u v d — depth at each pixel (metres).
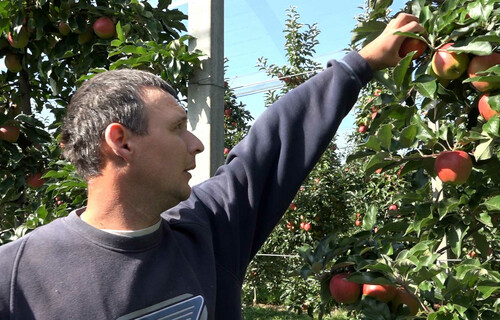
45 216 2.83
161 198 1.12
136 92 1.09
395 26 1.55
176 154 1.12
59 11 3.15
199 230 1.25
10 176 3.36
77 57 3.49
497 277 1.71
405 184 5.60
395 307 1.84
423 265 1.75
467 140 1.78
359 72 1.46
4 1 3.08
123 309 1.02
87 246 1.05
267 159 1.42
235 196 1.37
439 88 1.71
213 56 2.61
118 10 3.16
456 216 1.91
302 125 1.44
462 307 1.69
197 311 1.10
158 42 3.37
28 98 3.56
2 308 0.98
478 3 1.54
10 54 3.46
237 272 1.33
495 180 1.94
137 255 1.08
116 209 1.11
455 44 1.58
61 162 2.81
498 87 1.64
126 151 1.07
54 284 1.00
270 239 7.01
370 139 1.76
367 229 2.05
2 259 1.02
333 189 6.91
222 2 2.67
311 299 6.07
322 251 1.92
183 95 2.89
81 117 1.09
